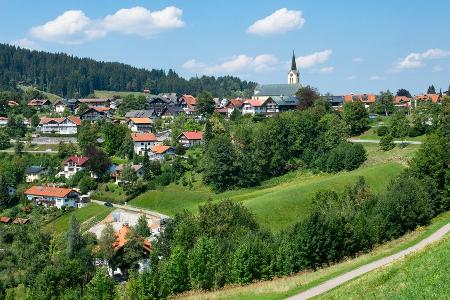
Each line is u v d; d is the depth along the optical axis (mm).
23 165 174000
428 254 47312
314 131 152625
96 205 143000
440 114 149375
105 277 63281
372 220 71562
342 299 43688
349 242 66375
